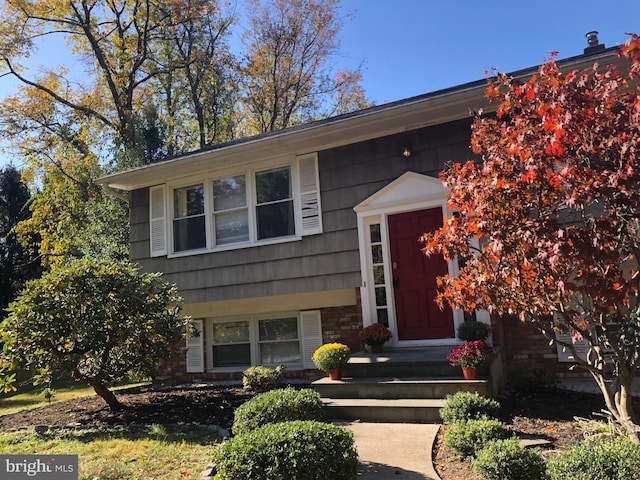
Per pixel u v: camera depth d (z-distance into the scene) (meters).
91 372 7.12
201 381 9.91
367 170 8.46
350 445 3.72
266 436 3.68
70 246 18.06
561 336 7.22
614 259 3.50
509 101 4.43
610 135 3.66
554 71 4.18
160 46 23.16
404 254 8.07
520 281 3.97
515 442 3.90
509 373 7.40
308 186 8.89
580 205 3.94
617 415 4.32
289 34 25.06
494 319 7.17
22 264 20.33
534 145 3.89
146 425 6.07
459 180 4.53
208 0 22.09
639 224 3.83
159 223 10.26
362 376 6.82
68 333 6.56
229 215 9.66
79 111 21.12
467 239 4.58
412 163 8.12
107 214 14.85
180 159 9.28
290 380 8.98
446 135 7.92
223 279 9.47
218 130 24.80
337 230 8.57
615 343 4.14
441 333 7.72
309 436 3.64
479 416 4.90
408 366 6.61
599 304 3.81
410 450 4.59
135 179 10.22
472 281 4.43
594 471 3.16
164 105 23.56
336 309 9.12
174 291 7.79
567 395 6.17
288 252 8.93
